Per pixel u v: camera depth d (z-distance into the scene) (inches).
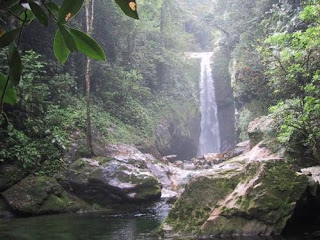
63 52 47.2
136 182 388.5
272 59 353.1
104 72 602.5
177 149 837.2
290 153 349.7
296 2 439.8
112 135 541.6
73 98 530.9
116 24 647.1
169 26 905.5
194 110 908.0
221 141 903.7
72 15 40.4
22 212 330.0
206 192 231.0
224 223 205.6
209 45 1263.5
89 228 256.8
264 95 534.0
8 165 363.3
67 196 371.6
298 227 219.6
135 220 295.0
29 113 413.4
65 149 412.2
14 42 42.0
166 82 876.6
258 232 199.6
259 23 567.5
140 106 706.8
